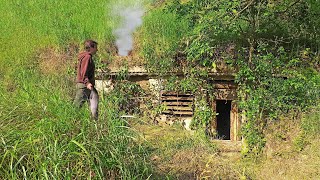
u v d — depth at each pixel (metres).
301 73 8.14
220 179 6.35
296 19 8.88
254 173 6.68
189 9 8.23
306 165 6.61
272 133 7.43
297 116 7.54
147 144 6.75
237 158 7.45
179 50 9.30
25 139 4.25
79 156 4.32
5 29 11.12
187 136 8.20
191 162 6.66
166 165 6.38
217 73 8.88
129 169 4.82
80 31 10.62
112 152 4.60
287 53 8.82
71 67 9.88
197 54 7.98
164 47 9.48
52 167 4.08
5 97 5.13
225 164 6.93
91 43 6.56
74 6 11.90
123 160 4.67
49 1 12.26
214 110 9.22
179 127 9.04
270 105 7.59
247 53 8.65
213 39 8.41
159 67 9.34
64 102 5.13
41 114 4.76
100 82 9.58
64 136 4.48
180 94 9.34
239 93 8.24
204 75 8.89
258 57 8.11
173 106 9.38
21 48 10.53
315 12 8.84
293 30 8.98
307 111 7.52
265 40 8.73
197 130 8.52
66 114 4.77
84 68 6.38
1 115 4.62
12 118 4.64
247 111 7.65
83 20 11.15
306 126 7.28
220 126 11.16
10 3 12.24
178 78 9.36
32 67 9.99
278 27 8.87
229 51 8.88
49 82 9.07
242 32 8.34
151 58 9.38
